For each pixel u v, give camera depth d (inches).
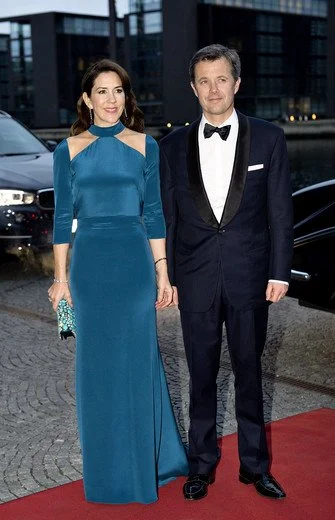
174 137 123.2
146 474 124.5
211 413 128.5
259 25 3368.6
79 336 125.3
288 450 144.3
